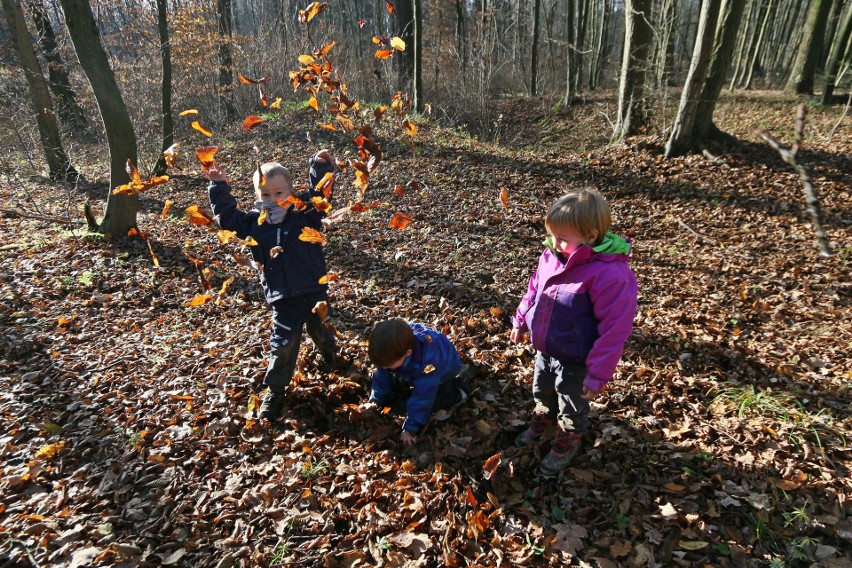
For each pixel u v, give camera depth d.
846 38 15.39
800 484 2.53
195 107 14.91
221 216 2.77
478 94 16.84
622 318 2.14
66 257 5.32
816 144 10.34
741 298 4.67
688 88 9.48
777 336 3.98
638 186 8.76
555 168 9.62
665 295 4.80
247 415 3.00
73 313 4.25
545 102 21.59
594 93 22.72
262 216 2.59
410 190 8.16
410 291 4.72
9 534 2.29
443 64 19.03
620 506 2.47
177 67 14.71
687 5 28.03
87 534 2.30
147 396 3.19
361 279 5.03
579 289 2.22
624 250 2.18
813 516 2.37
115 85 5.51
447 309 4.31
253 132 12.06
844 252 5.68
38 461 2.69
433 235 6.31
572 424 2.46
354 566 2.21
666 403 3.15
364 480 2.61
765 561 2.19
